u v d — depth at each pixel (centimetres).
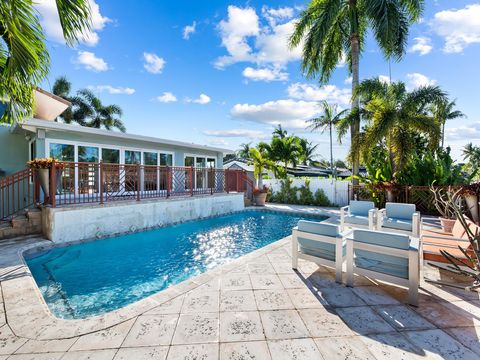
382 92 944
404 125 904
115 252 558
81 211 587
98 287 386
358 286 315
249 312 256
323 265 349
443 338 213
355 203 636
